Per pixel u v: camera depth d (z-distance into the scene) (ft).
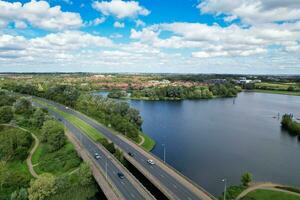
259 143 598.75
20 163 459.32
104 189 325.42
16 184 358.02
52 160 451.12
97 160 428.56
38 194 320.91
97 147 499.10
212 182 388.16
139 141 575.38
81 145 510.17
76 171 405.39
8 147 469.16
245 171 432.25
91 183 363.15
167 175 361.92
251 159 490.49
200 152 526.16
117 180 352.69
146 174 363.56
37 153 508.94
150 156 447.42
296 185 381.19
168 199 312.50
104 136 585.63
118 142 538.06
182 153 518.78
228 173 423.23
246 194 333.01
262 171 433.89
